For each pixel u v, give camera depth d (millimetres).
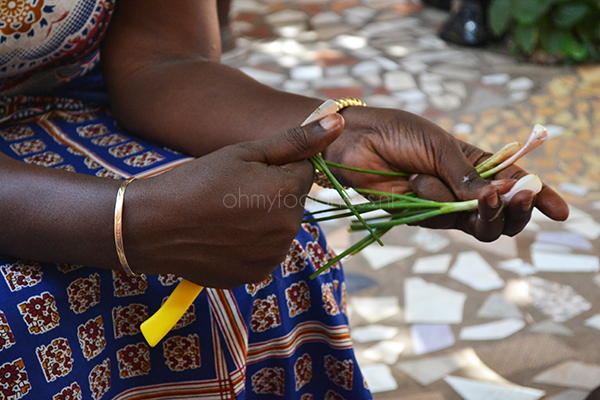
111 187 795
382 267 2016
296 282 924
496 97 3098
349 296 1887
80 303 833
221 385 896
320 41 3818
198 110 921
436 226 855
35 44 910
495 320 1765
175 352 885
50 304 814
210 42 990
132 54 965
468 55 3588
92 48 967
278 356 926
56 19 905
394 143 861
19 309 802
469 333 1721
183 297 824
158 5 967
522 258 2014
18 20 883
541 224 2180
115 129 979
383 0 4516
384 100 3084
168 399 900
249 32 3938
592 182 2414
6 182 798
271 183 779
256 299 896
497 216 801
